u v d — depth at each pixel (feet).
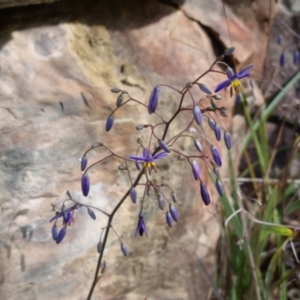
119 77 1.22
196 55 1.35
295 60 1.47
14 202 1.04
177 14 1.36
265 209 1.37
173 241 1.27
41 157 1.07
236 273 1.35
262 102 1.61
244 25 1.55
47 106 1.08
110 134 1.15
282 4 1.77
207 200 0.85
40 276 1.09
